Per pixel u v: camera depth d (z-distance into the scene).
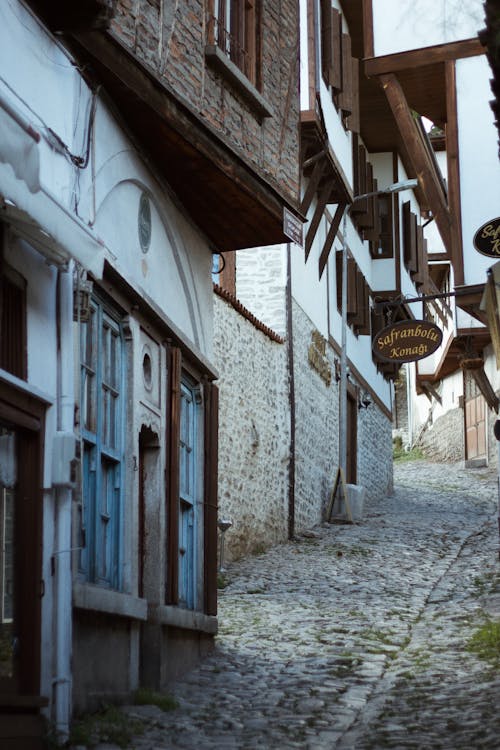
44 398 6.78
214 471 11.23
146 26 8.70
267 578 15.35
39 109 7.00
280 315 19.72
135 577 8.52
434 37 18.12
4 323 6.35
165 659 9.16
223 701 8.62
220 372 16.47
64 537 6.86
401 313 29.28
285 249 19.88
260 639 11.41
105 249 7.39
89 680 7.41
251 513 17.56
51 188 7.05
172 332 9.59
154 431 9.22
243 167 10.13
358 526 21.36
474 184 18.02
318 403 22.09
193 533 10.74
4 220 6.29
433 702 8.27
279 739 7.31
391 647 11.05
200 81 9.67
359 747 6.91
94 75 8.05
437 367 36.03
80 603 7.05
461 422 35.44
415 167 18.47
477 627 11.77
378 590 14.53
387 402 30.25
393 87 18.45
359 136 28.19
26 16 6.79
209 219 11.03
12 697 6.25
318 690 9.05
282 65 11.69
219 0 10.38
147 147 9.35
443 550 18.14
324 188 20.86
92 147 7.96
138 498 9.00
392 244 28.48
